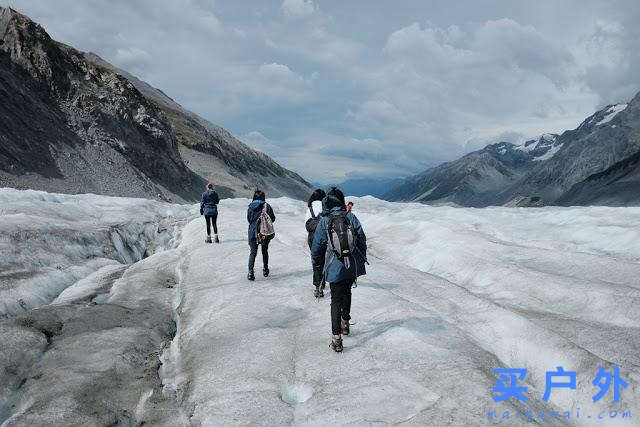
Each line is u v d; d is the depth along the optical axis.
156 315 9.12
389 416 4.95
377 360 6.27
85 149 72.06
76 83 84.06
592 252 14.55
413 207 36.75
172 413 5.46
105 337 7.61
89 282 11.62
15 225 14.00
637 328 8.02
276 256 13.33
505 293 10.35
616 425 5.14
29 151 59.66
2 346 6.88
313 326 7.75
